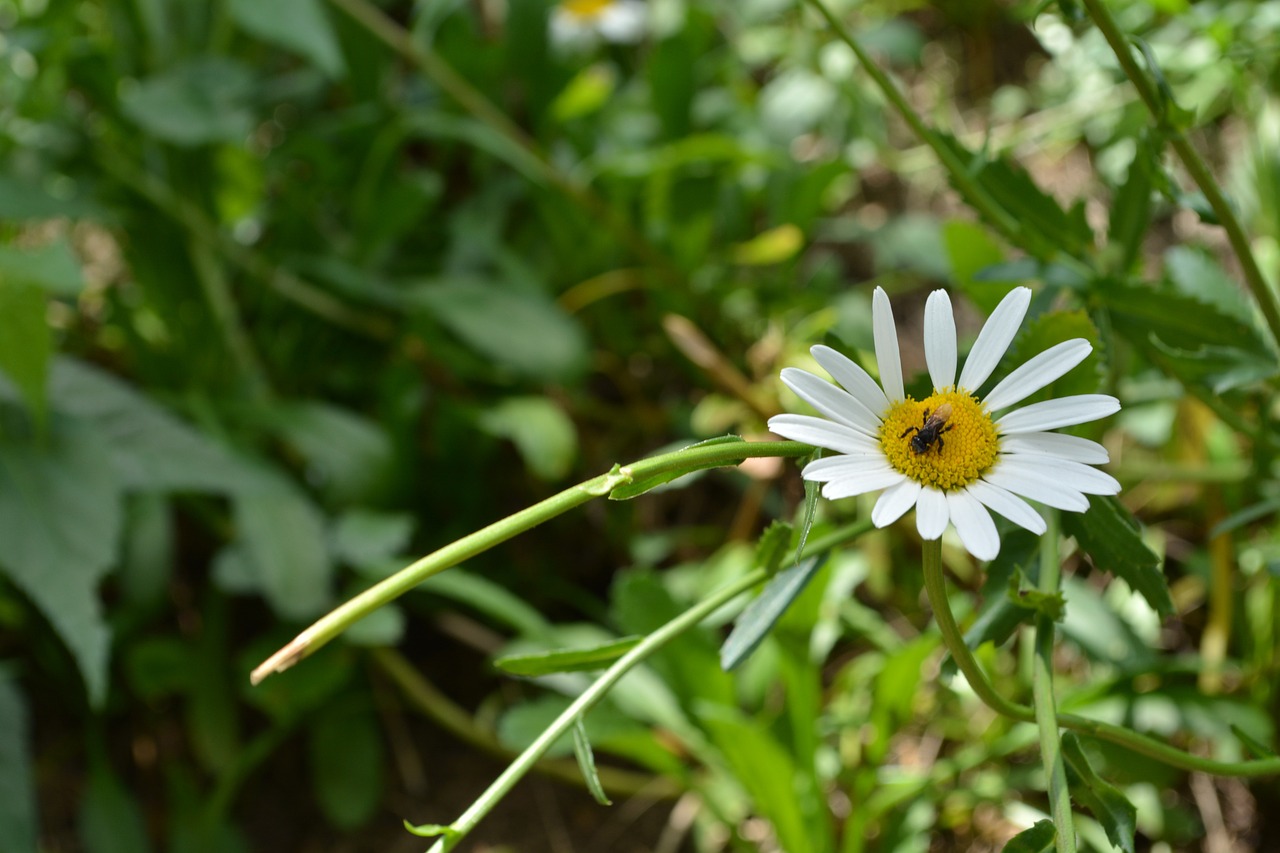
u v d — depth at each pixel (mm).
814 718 554
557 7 826
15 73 642
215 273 729
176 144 718
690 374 807
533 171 743
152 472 591
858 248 906
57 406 587
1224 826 590
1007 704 409
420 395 716
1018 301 398
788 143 832
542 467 682
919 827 555
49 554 537
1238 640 615
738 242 839
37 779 666
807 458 398
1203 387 483
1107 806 402
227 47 791
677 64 793
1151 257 803
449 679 722
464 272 808
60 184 729
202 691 665
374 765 667
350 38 774
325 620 384
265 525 616
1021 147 906
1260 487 567
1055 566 425
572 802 668
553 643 593
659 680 587
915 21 1001
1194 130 824
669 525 771
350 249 771
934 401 392
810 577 439
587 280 828
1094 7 439
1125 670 545
